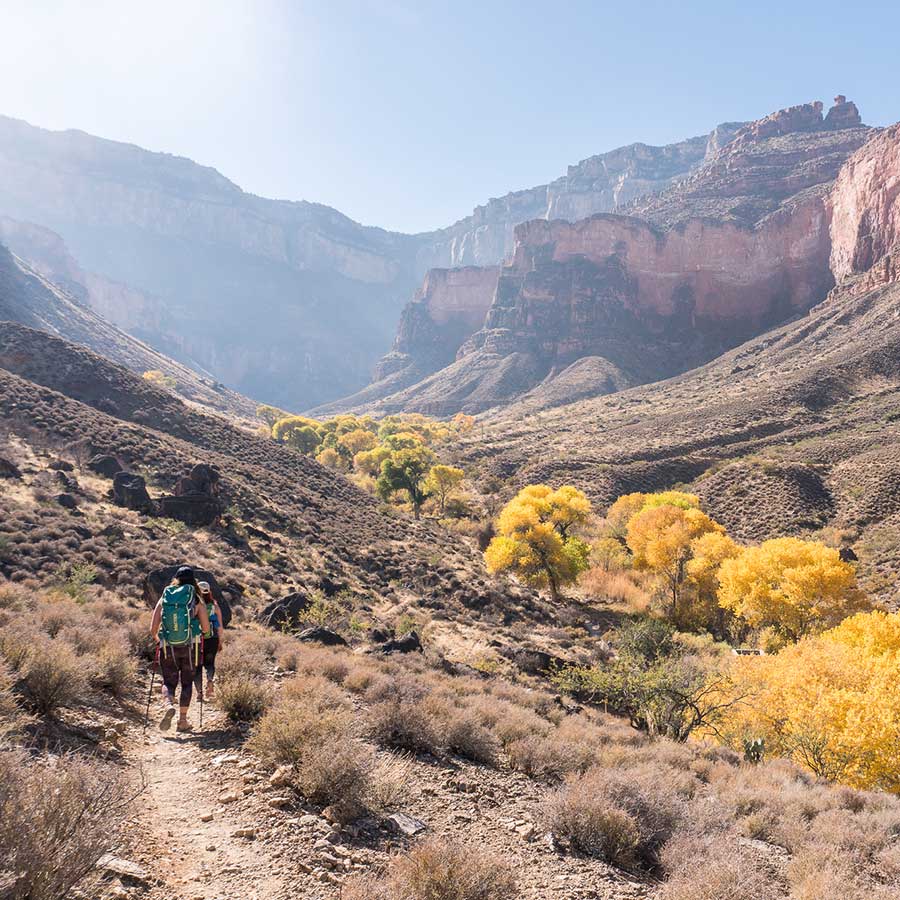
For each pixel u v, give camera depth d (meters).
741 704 19.88
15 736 4.30
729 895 4.56
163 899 3.22
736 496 70.62
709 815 7.05
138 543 27.02
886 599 42.88
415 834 4.99
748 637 41.12
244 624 19.83
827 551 38.81
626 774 7.16
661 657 19.88
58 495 30.66
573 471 86.44
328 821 4.77
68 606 11.11
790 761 16.23
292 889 3.64
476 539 62.75
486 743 8.20
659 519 48.78
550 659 26.86
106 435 44.00
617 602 47.78
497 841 5.37
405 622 27.56
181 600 6.66
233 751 5.95
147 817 4.26
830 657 22.58
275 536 37.62
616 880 5.05
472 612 36.75
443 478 72.06
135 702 7.15
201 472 37.31
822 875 5.52
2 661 5.23
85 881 2.78
